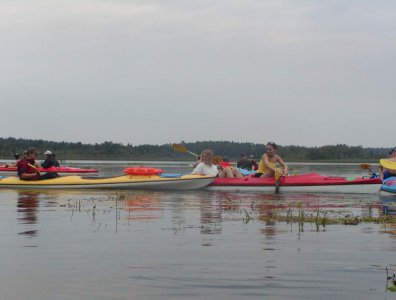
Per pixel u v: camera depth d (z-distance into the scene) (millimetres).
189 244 6223
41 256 5543
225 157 18391
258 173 15289
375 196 13555
